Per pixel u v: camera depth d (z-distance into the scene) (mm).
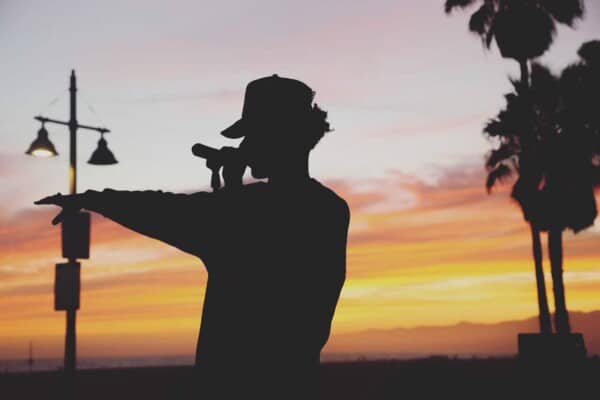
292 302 2279
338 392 29297
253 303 2256
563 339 15242
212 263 2316
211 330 2262
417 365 31703
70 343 16500
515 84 27953
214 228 2297
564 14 26906
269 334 2236
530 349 15484
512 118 27844
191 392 2227
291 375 2221
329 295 2381
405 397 25625
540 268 31688
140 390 35812
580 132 27375
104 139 18109
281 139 2430
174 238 2297
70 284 16500
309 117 2475
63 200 2295
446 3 28359
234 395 2180
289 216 2348
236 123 2473
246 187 2395
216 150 2426
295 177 2449
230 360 2213
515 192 28125
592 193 27531
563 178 27359
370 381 33750
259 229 2311
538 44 26719
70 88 17891
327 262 2389
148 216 2271
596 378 15055
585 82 27453
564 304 27484
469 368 31141
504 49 27203
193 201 2316
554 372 15133
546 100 27328
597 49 27250
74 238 16688
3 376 56844
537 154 27625
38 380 48781
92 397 34344
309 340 2293
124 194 2293
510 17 26781
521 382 15664
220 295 2285
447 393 23719
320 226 2400
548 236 28016
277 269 2287
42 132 17469
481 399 18484
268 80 2486
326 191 2527
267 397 2188
